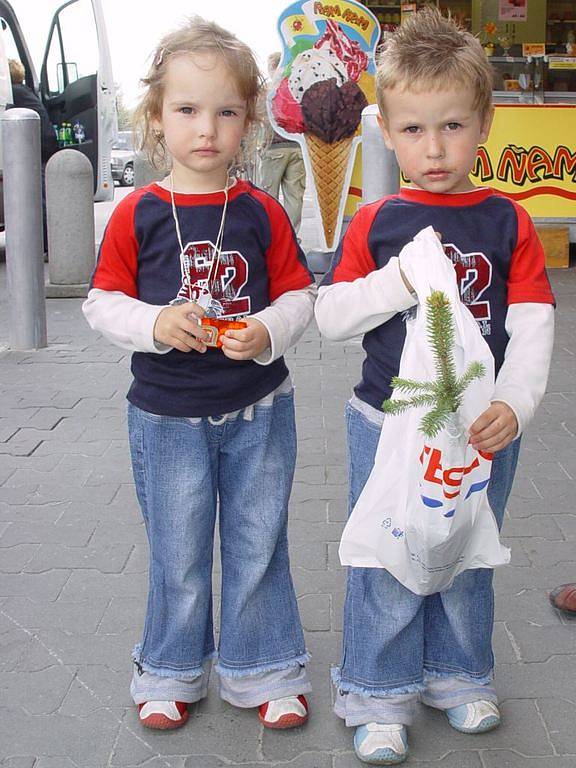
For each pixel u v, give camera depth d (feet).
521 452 15.21
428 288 7.03
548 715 8.69
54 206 27.30
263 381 8.03
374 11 38.50
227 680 8.70
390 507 7.48
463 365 6.96
